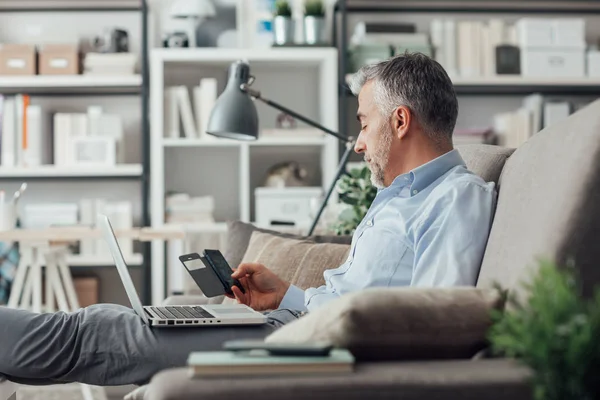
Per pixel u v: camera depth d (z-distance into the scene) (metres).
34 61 5.20
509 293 1.57
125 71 5.22
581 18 5.70
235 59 5.20
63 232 4.02
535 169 1.79
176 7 5.25
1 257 4.91
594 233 1.56
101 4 5.45
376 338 1.42
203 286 2.24
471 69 5.24
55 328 2.03
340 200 3.48
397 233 2.08
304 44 5.22
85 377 2.03
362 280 2.08
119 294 5.47
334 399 1.25
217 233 3.94
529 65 5.25
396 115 2.17
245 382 1.25
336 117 5.20
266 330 2.04
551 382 1.08
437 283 1.89
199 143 5.20
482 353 1.48
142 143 5.20
